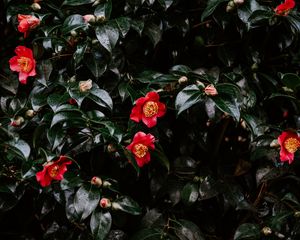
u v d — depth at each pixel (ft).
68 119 5.48
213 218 7.16
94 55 6.10
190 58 7.09
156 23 6.63
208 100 5.57
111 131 5.44
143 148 5.63
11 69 6.42
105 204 5.68
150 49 6.82
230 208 7.26
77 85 5.76
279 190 6.76
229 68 6.83
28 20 6.13
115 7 6.64
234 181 6.64
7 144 5.88
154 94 5.63
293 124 7.04
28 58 6.15
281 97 6.66
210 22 6.91
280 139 5.83
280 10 6.01
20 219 7.12
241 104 5.57
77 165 5.93
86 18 5.76
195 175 6.63
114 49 6.43
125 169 6.47
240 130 7.27
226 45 6.84
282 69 7.15
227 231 7.29
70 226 6.59
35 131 5.94
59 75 6.41
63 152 5.90
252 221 6.99
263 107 6.98
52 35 6.33
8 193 6.07
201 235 6.29
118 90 6.33
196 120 6.30
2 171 5.87
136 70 6.70
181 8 6.84
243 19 6.08
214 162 7.08
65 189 5.81
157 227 6.42
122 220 6.15
